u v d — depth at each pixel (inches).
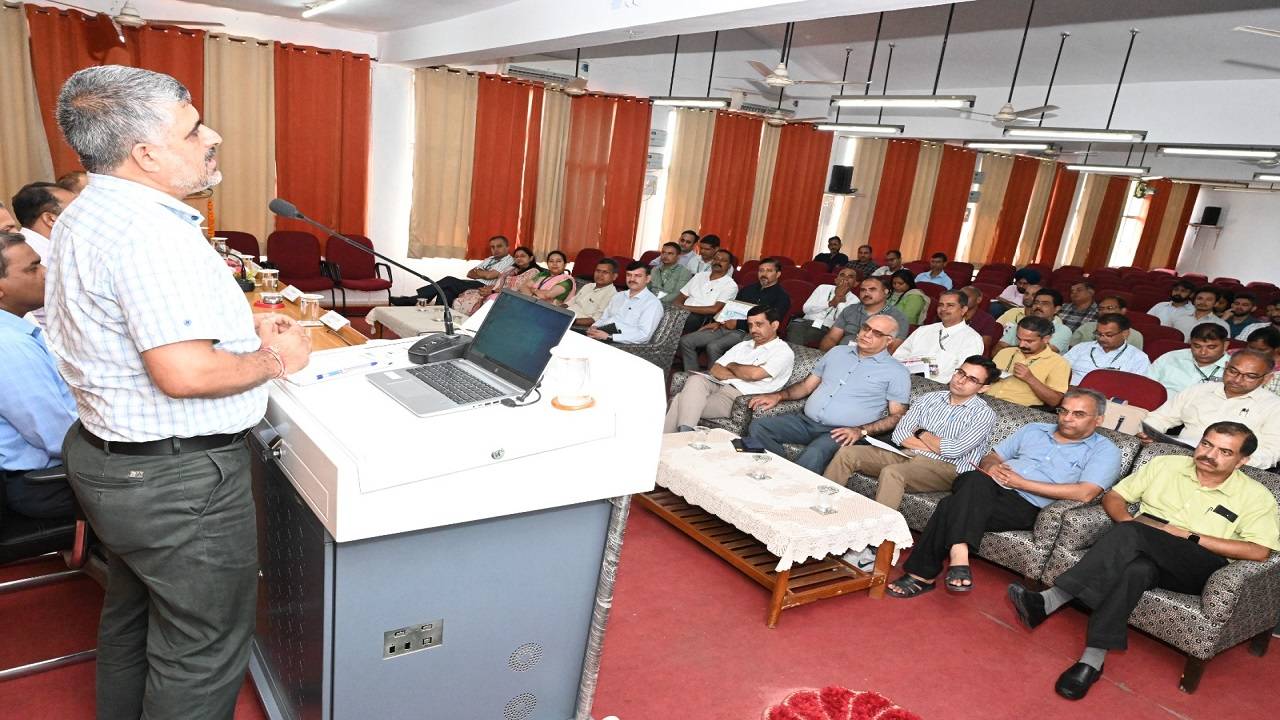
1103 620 93.6
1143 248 583.5
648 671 86.7
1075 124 286.2
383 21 243.6
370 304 288.8
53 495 73.1
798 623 101.1
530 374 60.6
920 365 175.0
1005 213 492.4
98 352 43.2
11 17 211.2
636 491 63.4
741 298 249.3
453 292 252.5
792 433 143.3
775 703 83.4
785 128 375.6
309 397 57.8
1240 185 517.3
